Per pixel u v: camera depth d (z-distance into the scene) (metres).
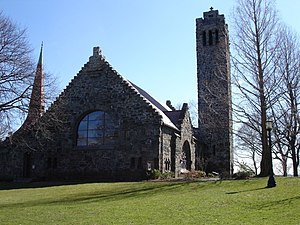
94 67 34.31
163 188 22.16
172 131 33.56
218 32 45.91
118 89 33.06
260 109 28.97
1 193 24.22
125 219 12.79
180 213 13.62
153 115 31.39
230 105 31.95
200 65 45.72
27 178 34.12
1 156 35.31
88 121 33.75
